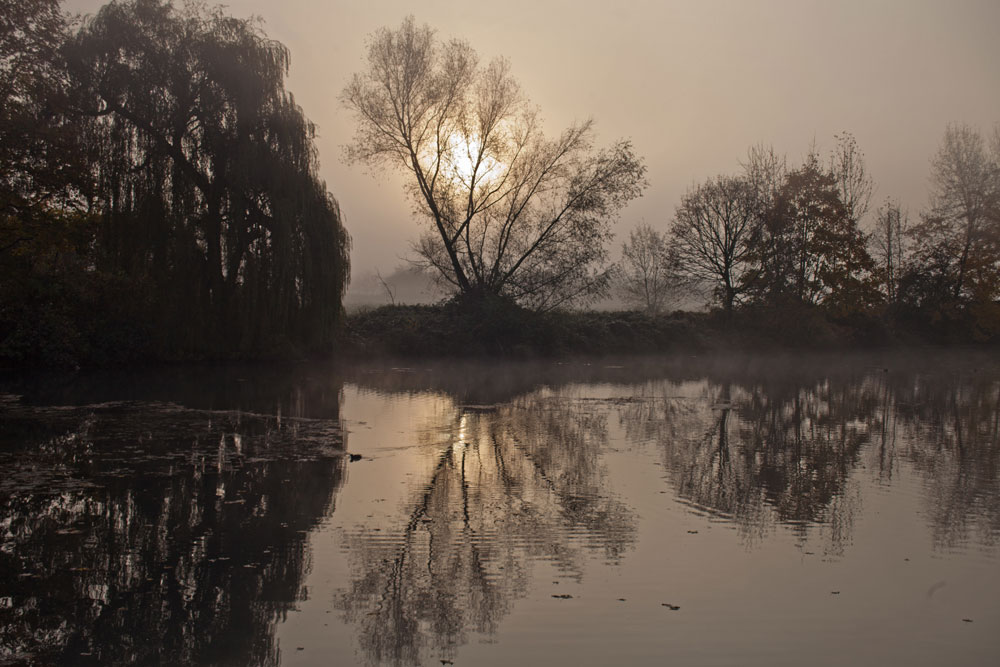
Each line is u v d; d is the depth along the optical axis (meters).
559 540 9.05
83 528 9.31
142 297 28.27
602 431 17.27
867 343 54.50
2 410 18.69
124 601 7.16
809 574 7.93
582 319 48.09
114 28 28.11
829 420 19.44
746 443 15.82
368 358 37.97
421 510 10.29
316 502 10.62
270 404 20.89
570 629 6.61
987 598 7.31
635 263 66.94
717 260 51.59
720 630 6.59
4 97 18.30
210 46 29.14
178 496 10.83
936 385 29.67
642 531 9.38
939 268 55.94
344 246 33.00
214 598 7.26
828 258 50.53
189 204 29.00
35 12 18.92
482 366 37.28
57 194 20.03
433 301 51.31
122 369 28.67
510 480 12.12
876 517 10.07
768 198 51.06
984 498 11.12
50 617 6.82
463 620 6.79
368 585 7.59
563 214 40.22
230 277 30.25
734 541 9.02
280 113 30.44
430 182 40.41
